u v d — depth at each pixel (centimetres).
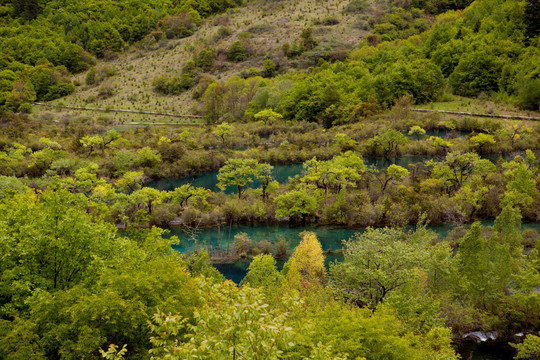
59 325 1833
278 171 9269
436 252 3897
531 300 3512
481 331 3622
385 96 13788
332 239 5869
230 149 10719
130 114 15862
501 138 9781
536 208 6162
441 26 17588
